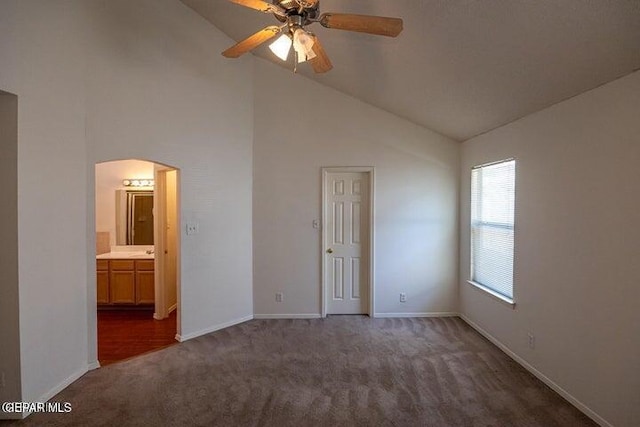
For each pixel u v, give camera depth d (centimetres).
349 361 349
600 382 246
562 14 196
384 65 355
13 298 249
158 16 372
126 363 345
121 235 566
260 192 480
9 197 247
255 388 298
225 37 443
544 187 305
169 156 384
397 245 486
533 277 320
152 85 367
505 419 254
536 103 300
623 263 228
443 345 388
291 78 479
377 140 482
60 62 283
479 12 223
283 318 483
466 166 464
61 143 286
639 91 216
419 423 250
